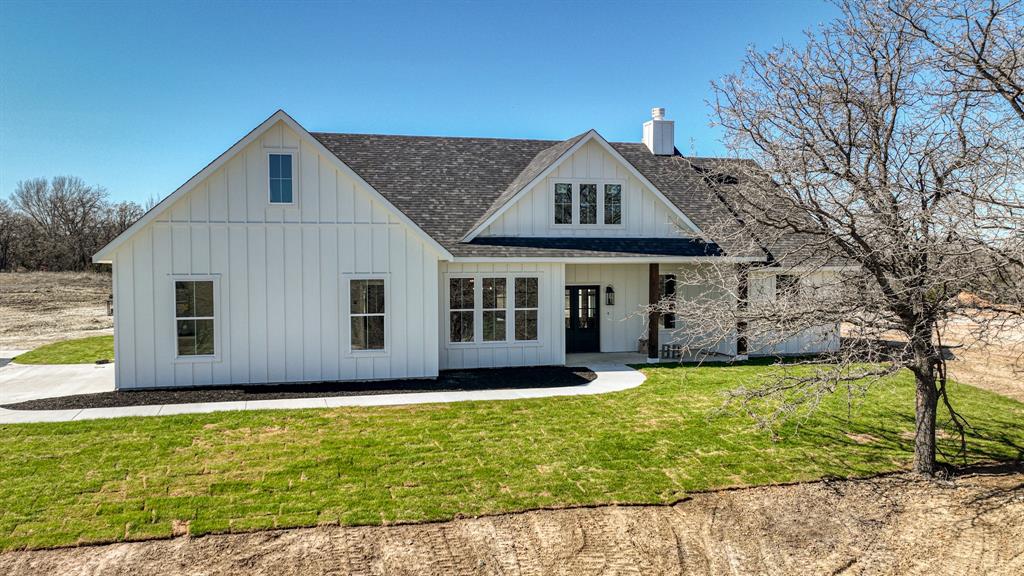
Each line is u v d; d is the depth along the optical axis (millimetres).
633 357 19781
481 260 17062
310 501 8695
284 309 15305
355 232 15531
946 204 7699
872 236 8641
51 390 14797
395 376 15938
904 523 8594
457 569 7320
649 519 8586
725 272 11359
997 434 11938
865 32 9234
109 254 14477
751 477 9898
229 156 14758
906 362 9102
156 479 9281
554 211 18812
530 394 14539
